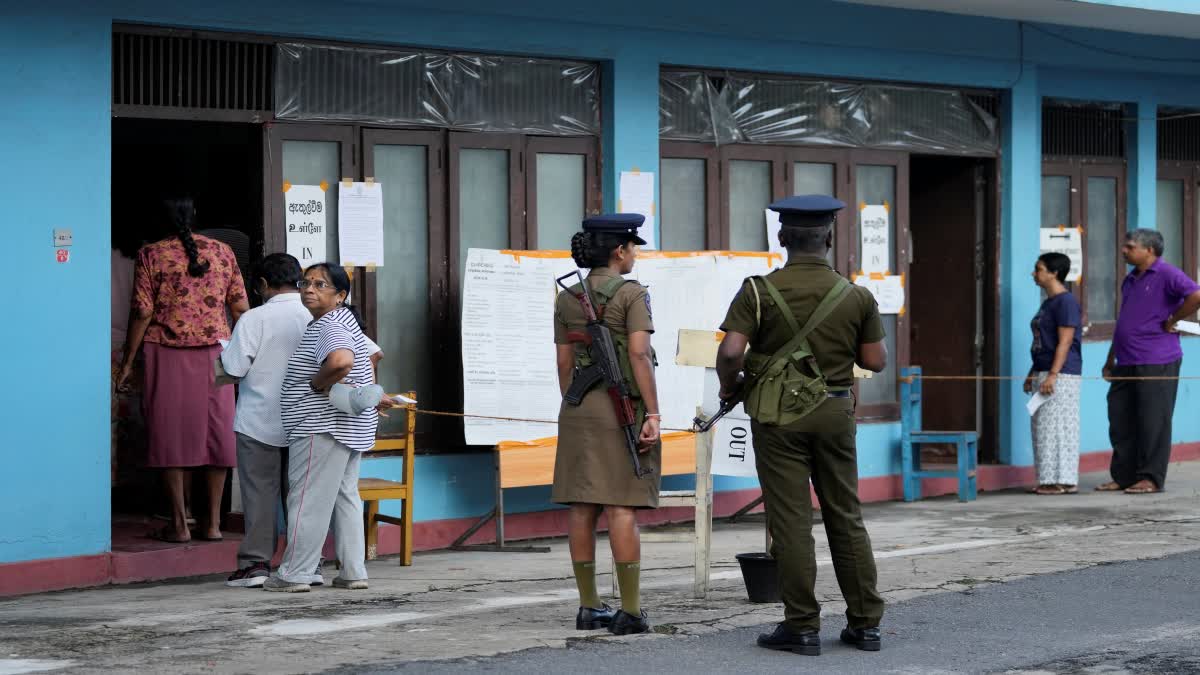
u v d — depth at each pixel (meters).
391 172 11.87
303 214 11.41
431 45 11.86
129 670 7.40
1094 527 12.62
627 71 12.91
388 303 11.85
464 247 12.21
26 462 10.09
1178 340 15.00
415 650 7.89
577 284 8.35
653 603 9.26
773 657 7.80
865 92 14.63
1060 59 15.91
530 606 9.23
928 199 16.00
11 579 9.97
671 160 13.41
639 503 8.21
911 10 14.70
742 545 11.98
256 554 10.11
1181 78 17.45
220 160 12.98
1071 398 14.88
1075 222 16.61
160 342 10.74
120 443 12.52
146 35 10.68
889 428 14.75
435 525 11.90
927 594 9.55
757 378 7.98
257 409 10.02
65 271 10.23
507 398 11.71
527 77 12.52
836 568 8.05
